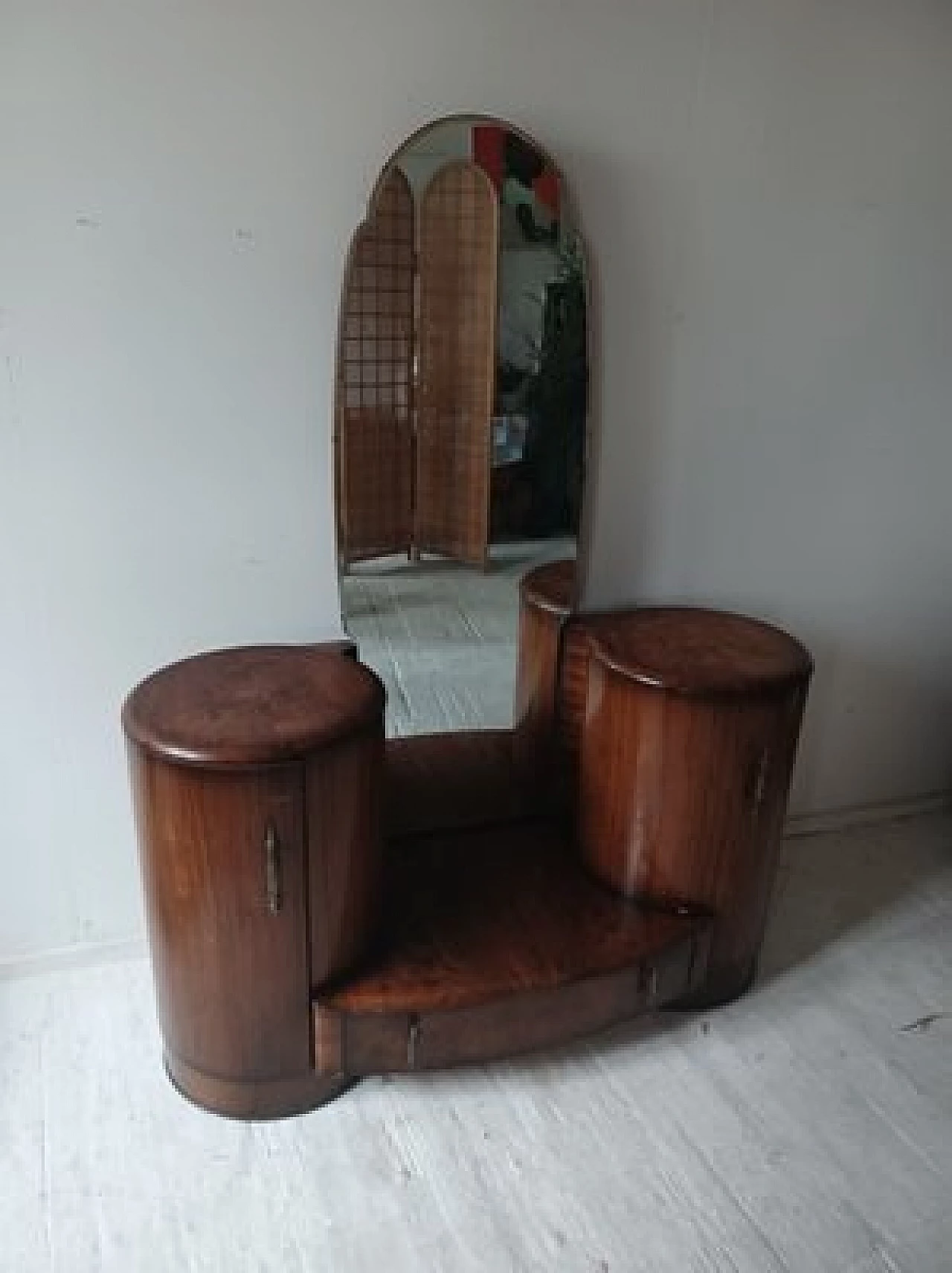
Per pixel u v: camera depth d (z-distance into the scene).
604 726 1.78
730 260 1.90
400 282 1.67
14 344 1.54
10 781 1.79
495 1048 1.62
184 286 1.59
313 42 1.52
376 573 1.82
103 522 1.68
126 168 1.50
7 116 1.43
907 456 2.22
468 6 1.58
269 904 1.47
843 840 2.53
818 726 2.43
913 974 2.05
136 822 1.54
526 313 1.77
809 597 2.27
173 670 1.62
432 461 1.79
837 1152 1.63
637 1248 1.46
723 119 1.79
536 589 1.94
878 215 1.98
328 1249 1.44
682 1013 1.92
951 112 1.96
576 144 1.71
